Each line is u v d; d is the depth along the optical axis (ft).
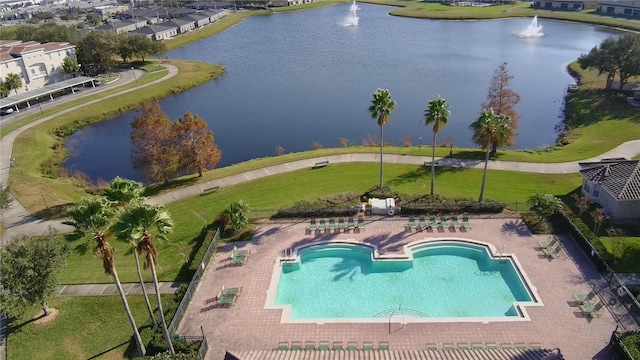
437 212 183.52
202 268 156.46
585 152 244.22
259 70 481.46
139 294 152.66
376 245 166.09
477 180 215.51
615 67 331.16
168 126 217.77
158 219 109.29
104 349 131.13
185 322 136.15
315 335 128.98
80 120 352.90
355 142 299.17
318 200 194.29
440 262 159.74
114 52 492.13
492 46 540.11
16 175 251.39
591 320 128.47
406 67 465.88
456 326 129.49
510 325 128.57
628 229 170.50
